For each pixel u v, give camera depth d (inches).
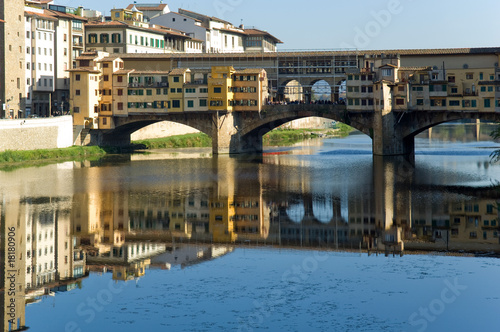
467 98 5994.1
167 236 3144.7
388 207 3700.8
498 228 3216.0
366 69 6284.5
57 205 3774.6
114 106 6707.7
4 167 5236.2
